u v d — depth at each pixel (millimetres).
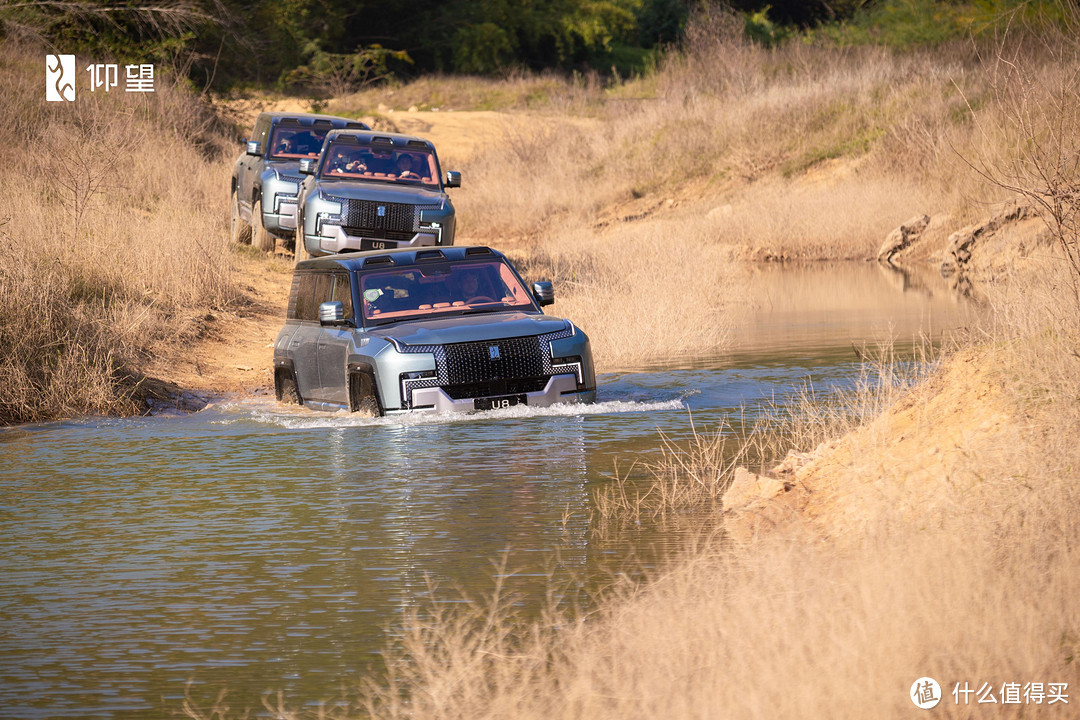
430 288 34094
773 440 26219
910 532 16719
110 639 15375
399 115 134875
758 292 61344
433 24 196500
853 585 14547
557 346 31891
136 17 110500
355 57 164125
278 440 28766
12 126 72625
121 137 74000
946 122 87562
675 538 19047
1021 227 63031
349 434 29250
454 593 16703
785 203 86438
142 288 47969
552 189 100812
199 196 75000
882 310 51500
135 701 13461
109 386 34219
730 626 13633
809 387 33438
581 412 31188
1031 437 18734
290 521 20844
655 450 25922
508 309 34156
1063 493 16688
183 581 17641
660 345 42125
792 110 104062
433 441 27781
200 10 116812
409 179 58656
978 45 108688
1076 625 13203
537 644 14117
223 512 21578
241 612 16234
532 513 20891
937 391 22094
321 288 35344
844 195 84625
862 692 11820
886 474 19406
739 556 17484
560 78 173750
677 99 115875
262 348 45500
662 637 13672
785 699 11805
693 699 12164
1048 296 24547
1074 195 26641
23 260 40875
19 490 23734
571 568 17641
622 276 58875
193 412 34406
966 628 12922
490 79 186500
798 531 18547
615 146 109938
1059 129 28953
